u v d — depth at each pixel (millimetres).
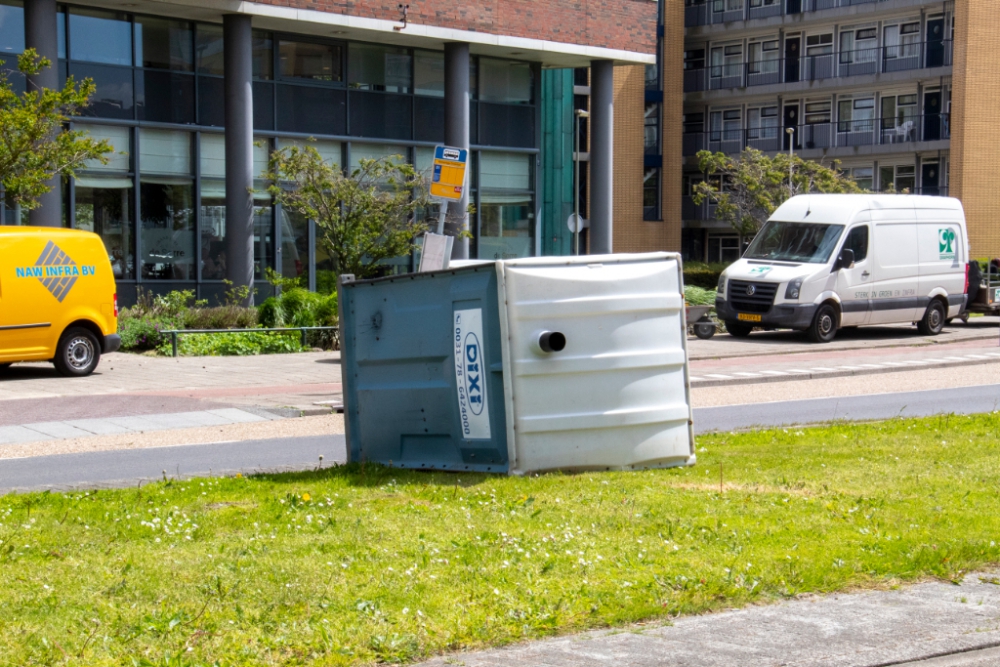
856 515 7680
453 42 29953
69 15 25484
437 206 29078
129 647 5047
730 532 7145
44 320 17766
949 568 6352
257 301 28141
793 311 25531
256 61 28281
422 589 5918
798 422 13820
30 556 6613
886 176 49875
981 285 30812
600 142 33375
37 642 5070
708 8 52750
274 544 6867
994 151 46719
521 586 5980
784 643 5203
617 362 9664
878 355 23531
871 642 5227
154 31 26703
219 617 5434
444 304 9938
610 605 5668
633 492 8562
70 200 25438
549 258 9516
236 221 26750
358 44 29938
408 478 9492
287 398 16062
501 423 9516
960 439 11453
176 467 10836
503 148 32531
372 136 30219
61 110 23734
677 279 9945
